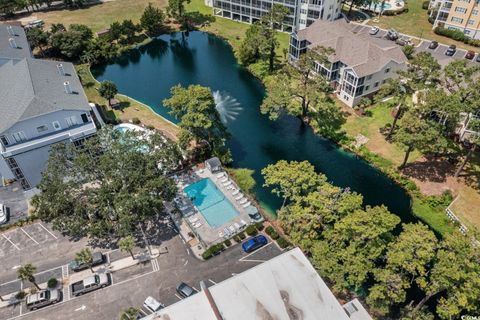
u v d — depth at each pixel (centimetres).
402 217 6719
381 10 13338
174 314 4509
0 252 6038
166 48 12675
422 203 6919
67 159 6344
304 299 4622
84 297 5416
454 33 11731
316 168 7738
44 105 6675
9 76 7838
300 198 5934
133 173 5891
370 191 7219
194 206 6769
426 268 5259
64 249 6062
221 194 7019
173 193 6166
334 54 9131
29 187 6919
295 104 9394
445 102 6675
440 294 5431
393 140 7494
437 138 6850
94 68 11650
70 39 11250
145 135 7562
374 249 5066
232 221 6494
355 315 4800
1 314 5247
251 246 5934
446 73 7194
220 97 10000
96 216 6006
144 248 6050
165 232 6312
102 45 11756
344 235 5284
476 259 4519
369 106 9050
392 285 4800
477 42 11350
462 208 6688
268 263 5012
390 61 8781
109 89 9119
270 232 6184
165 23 13925
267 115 9288
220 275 5653
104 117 8925
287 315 4456
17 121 6425
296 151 8175
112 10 14775
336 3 12262
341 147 8231
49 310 5278
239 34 12988
